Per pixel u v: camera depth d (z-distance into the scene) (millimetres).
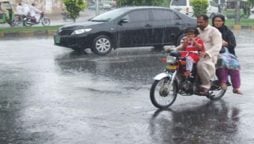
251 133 8156
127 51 19844
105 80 13000
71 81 12805
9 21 33125
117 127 8461
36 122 8766
